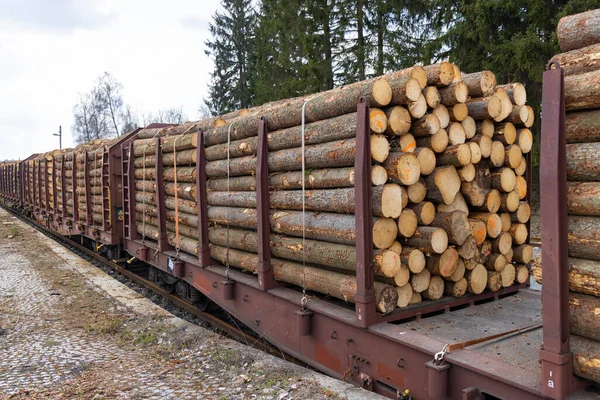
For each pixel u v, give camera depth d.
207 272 6.50
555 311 2.59
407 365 3.50
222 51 36.50
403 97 3.87
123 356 5.36
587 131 2.63
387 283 4.09
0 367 4.98
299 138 4.62
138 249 8.90
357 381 3.98
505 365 3.01
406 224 4.09
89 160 11.91
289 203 4.85
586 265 2.61
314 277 4.50
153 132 9.11
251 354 5.11
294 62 21.48
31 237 15.73
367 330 3.80
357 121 3.81
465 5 13.42
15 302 7.74
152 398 4.17
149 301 7.79
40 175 17.92
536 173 14.32
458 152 4.17
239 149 5.67
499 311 4.42
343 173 4.14
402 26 18.56
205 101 37.44
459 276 4.40
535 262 2.85
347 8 19.91
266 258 5.15
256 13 29.94
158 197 7.87
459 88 4.17
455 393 3.16
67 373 4.81
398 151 4.11
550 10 12.33
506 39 12.90
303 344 4.66
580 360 2.61
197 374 4.77
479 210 4.68
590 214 2.63
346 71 20.55
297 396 3.94
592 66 2.74
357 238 3.82
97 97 63.94
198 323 7.41
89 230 12.05
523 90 4.75
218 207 6.37
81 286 8.80
